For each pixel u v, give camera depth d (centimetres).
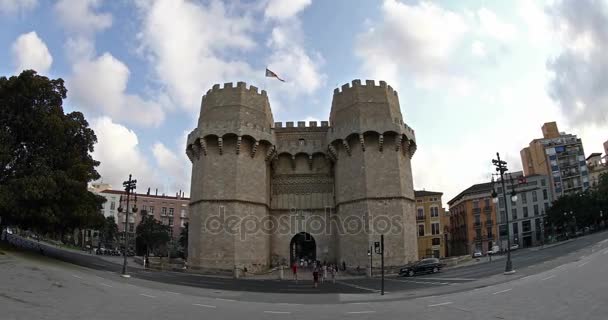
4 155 3944
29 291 2064
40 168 4072
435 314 1798
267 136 5741
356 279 4556
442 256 9325
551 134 11831
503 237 10094
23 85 4281
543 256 4894
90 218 4272
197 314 1839
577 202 8769
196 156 5709
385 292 3022
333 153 5803
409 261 5206
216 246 5206
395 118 5572
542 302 1884
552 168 11006
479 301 2083
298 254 6712
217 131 5462
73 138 4616
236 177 5403
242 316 1828
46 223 4100
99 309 1797
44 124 4181
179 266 5597
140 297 2277
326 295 2866
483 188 10481
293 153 6112
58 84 4694
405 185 5484
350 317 1797
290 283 4050
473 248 10275
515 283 2684
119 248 11500
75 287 2381
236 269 4844
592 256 3825
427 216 9575
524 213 10112
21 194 3778
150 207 11988
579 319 1500
